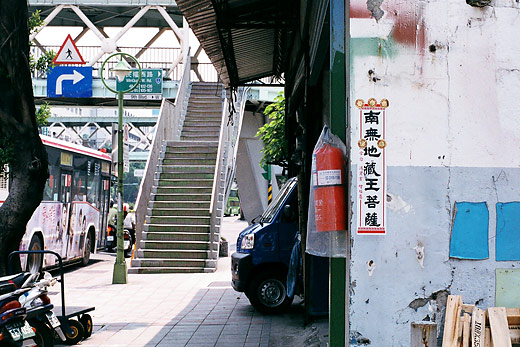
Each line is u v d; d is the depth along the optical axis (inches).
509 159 183.5
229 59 426.0
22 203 354.0
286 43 422.9
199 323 377.7
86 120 1717.5
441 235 182.4
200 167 762.2
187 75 965.2
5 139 356.2
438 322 181.6
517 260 182.4
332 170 186.7
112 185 872.9
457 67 184.4
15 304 266.5
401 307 181.5
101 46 1084.5
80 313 334.3
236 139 852.0
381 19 184.9
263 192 1077.1
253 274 400.2
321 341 300.7
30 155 357.1
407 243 182.2
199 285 546.9
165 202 716.0
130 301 466.0
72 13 1187.3
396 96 183.8
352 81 184.2
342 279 190.2
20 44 350.6
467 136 183.6
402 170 182.7
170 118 826.2
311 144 360.8
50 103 1139.3
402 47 184.7
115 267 562.6
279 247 398.3
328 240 197.2
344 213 186.9
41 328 302.8
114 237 872.3
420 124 183.6
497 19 185.2
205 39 367.9
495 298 181.6
